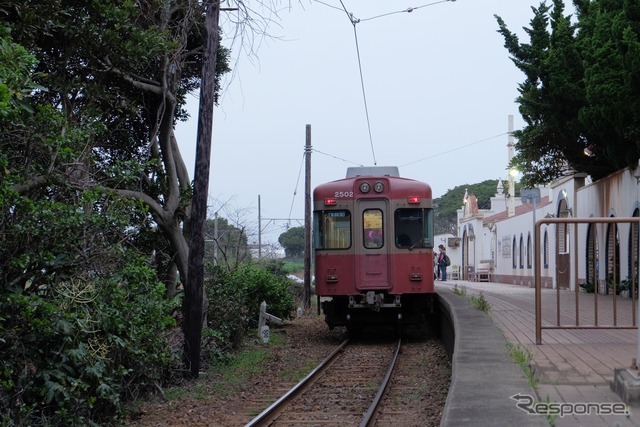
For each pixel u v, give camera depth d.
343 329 19.88
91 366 7.75
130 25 11.45
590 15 21.41
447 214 83.44
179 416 9.10
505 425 5.86
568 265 26.55
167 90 13.04
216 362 12.81
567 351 9.62
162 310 9.48
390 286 16.19
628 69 17.70
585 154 23.44
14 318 7.32
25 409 7.02
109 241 8.83
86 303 7.94
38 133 8.41
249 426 8.00
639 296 7.33
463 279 56.75
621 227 20.97
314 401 9.90
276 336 17.67
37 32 10.56
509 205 43.69
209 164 11.69
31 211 7.48
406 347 16.02
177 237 13.07
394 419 8.71
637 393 6.66
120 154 14.29
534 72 22.30
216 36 11.70
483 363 8.52
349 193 16.48
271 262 28.14
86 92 11.60
